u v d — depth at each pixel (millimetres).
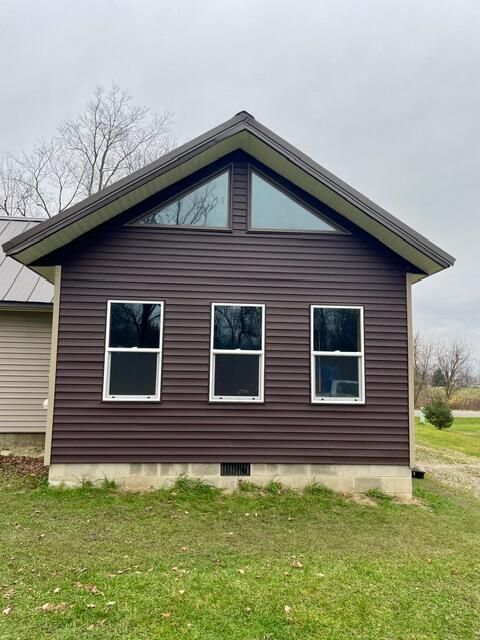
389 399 7488
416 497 7383
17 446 9422
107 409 7020
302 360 7449
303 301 7562
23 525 5207
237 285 7484
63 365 7012
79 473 6863
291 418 7316
